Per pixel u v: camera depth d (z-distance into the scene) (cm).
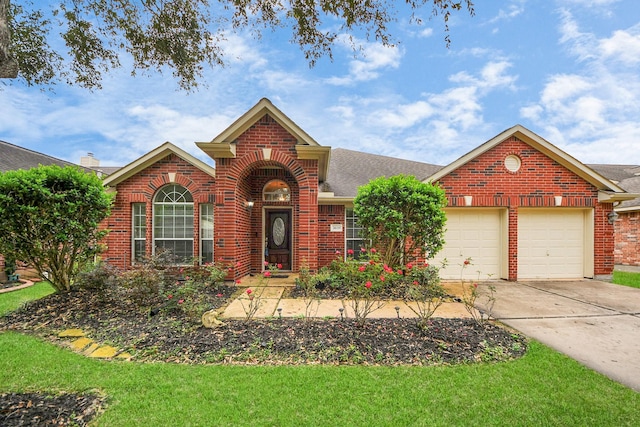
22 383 336
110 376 351
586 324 543
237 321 524
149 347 426
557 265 993
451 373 360
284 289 793
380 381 341
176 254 972
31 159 1483
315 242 855
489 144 958
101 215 721
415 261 902
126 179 969
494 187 969
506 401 307
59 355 406
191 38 511
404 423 275
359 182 1167
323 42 476
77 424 271
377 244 842
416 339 446
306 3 433
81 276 673
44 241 650
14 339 461
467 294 768
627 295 765
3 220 600
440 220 796
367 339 442
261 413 287
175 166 970
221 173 859
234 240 852
